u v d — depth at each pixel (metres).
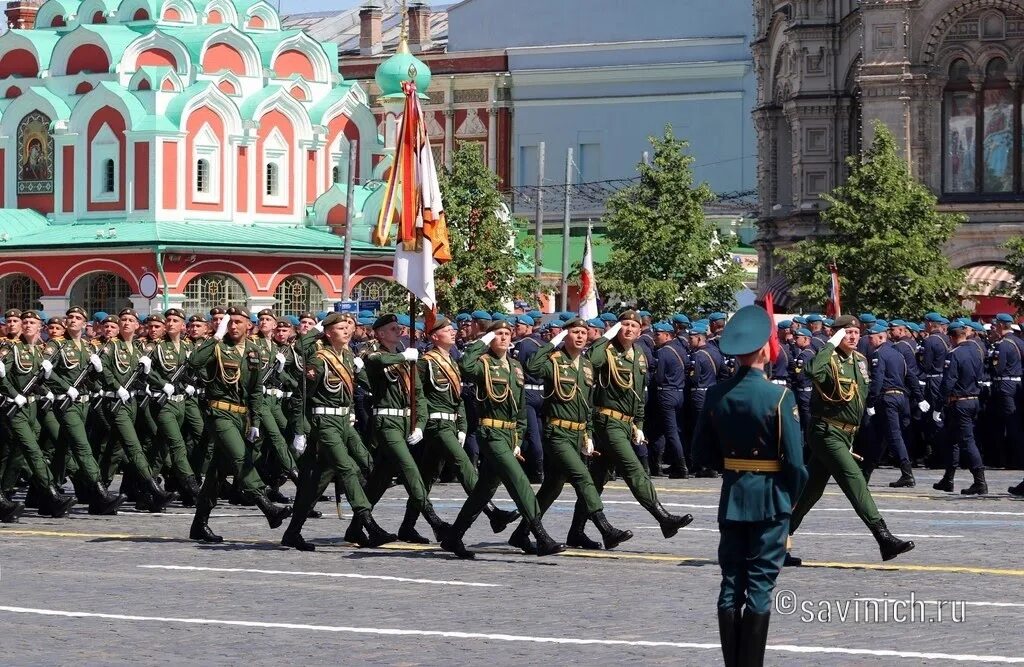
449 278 90.25
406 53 112.62
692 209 81.44
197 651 19.20
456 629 20.55
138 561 27.23
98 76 104.25
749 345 17.45
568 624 20.86
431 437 28.38
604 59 128.00
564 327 27.91
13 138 105.88
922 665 17.95
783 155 94.38
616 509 35.44
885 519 33.12
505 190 129.12
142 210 101.06
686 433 46.66
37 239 101.56
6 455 35.62
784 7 89.50
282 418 38.03
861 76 81.12
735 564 17.14
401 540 29.78
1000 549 28.17
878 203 73.12
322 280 102.75
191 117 102.12
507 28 132.62
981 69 80.81
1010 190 81.00
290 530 28.91
